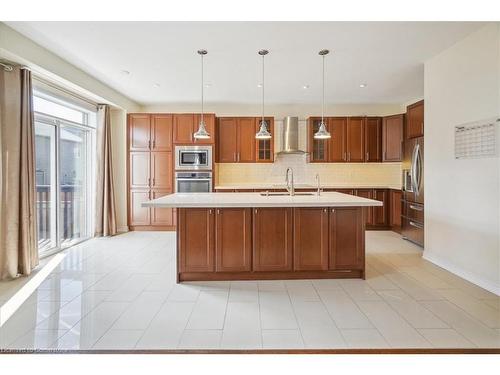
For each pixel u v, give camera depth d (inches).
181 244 128.6
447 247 140.9
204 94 222.1
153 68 166.1
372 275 135.1
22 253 132.9
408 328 89.6
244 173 257.4
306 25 117.4
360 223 130.7
